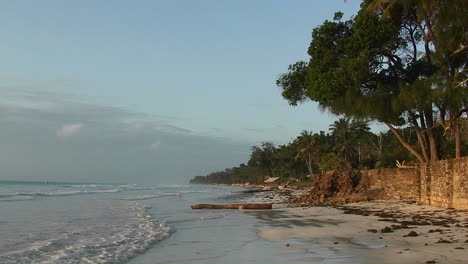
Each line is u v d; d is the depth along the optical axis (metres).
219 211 31.80
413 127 30.53
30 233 18.52
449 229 16.12
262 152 152.25
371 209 28.23
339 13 29.75
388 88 27.25
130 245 15.01
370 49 26.75
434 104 25.05
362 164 62.59
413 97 23.78
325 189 40.66
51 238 16.86
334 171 41.12
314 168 116.88
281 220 23.62
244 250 13.50
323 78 27.89
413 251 11.81
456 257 10.72
